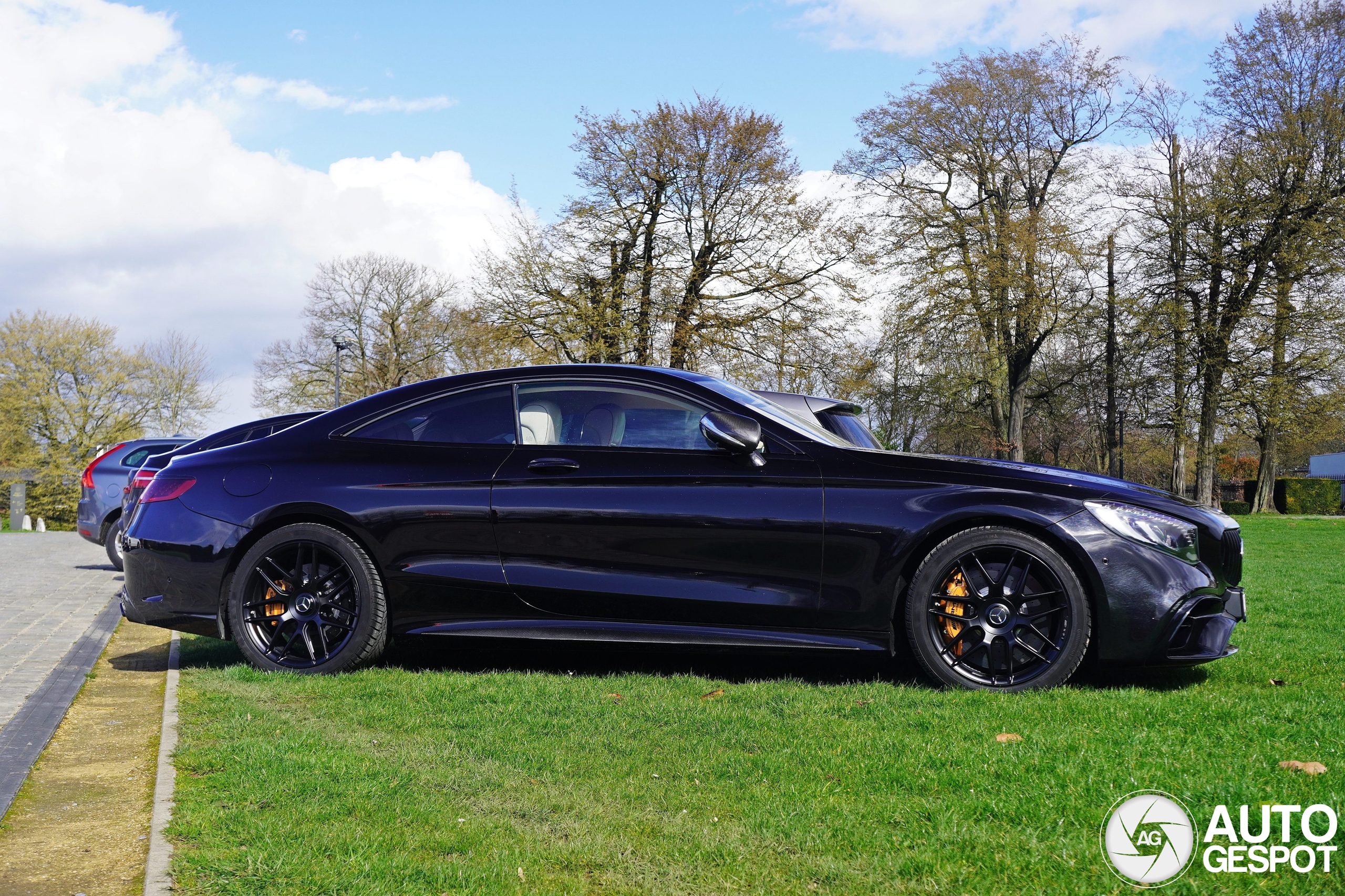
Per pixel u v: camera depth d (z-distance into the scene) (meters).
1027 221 31.16
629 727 3.84
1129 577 4.38
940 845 2.60
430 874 2.48
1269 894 2.29
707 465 4.77
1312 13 30.27
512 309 30.34
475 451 5.03
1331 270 30.06
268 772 3.27
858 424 7.57
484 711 4.11
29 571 11.73
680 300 29.80
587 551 4.79
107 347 54.50
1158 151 31.95
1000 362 32.44
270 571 5.10
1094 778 3.03
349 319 53.44
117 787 3.40
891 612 4.56
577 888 2.43
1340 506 44.53
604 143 29.77
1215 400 32.25
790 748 3.51
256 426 8.48
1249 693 4.38
